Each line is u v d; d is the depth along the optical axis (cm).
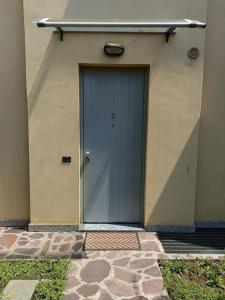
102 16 376
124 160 418
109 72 402
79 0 372
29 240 379
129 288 282
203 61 383
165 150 397
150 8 375
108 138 414
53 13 373
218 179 420
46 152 394
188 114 391
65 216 405
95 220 424
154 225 409
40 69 380
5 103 404
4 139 410
